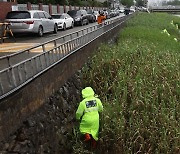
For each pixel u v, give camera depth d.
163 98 7.59
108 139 6.02
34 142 4.84
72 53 8.00
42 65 5.90
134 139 6.04
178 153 5.75
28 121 4.83
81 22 24.23
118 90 7.87
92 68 9.37
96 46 11.88
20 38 14.17
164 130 6.02
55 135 5.70
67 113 6.68
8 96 4.22
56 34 16.91
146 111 6.80
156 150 5.72
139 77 8.55
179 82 8.55
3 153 4.03
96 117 5.95
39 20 14.88
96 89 8.44
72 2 41.06
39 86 5.43
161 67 9.76
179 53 12.97
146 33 17.88
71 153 5.83
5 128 4.14
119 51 11.21
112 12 41.22
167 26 27.00
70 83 7.65
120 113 6.54
